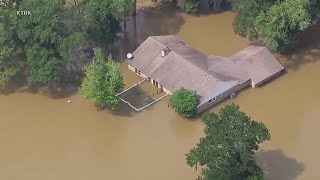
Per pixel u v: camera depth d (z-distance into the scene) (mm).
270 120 114750
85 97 116875
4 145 109812
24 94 121375
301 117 115688
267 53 124812
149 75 121875
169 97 119312
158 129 112938
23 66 122312
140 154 107625
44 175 103625
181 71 119750
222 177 88438
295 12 119750
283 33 122250
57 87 122562
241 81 119375
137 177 102938
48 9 115312
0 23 114688
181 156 106875
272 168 104250
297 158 106125
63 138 111375
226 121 90625
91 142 110500
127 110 117188
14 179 102688
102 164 105812
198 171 103375
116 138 111188
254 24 123750
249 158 88500
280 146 108688
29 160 106688
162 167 104688
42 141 110688
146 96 120250
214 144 89000
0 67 117688
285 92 121500
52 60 116250
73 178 103062
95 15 123000
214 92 115438
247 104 118375
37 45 116125
